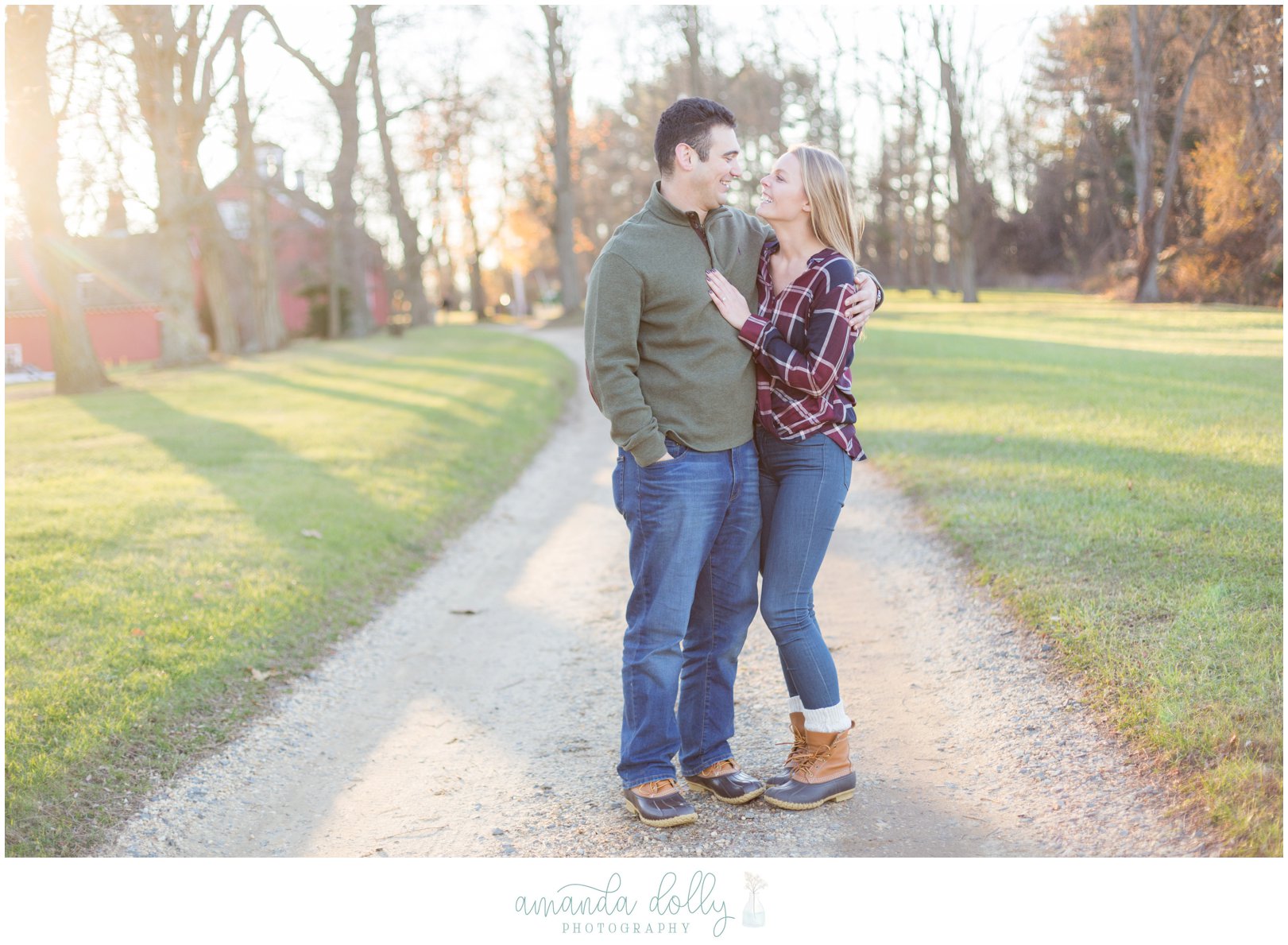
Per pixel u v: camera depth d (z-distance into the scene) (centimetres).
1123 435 737
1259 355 1196
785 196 299
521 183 4216
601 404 297
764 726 373
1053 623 398
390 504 797
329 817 340
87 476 900
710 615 318
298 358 2559
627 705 311
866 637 449
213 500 774
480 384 1658
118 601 520
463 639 536
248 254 3344
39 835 318
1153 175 2514
